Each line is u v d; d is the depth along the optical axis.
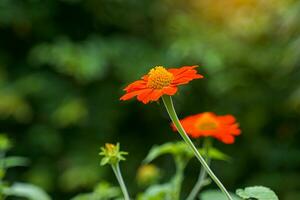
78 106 4.16
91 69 4.00
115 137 4.40
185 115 4.38
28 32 4.51
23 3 4.40
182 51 4.07
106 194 2.05
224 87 4.19
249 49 4.39
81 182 3.99
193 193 1.72
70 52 4.01
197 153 1.19
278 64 4.23
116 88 4.36
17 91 4.24
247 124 4.30
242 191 1.25
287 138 4.34
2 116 4.24
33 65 4.43
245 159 4.27
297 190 3.99
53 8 4.49
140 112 4.48
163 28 4.57
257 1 4.50
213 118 1.70
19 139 4.37
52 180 4.18
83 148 4.23
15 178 4.21
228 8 4.57
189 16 4.59
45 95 4.32
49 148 4.26
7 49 4.55
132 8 4.58
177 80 1.26
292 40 4.12
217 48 4.23
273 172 4.19
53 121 4.26
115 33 4.62
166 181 4.14
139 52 4.29
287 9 4.12
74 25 4.61
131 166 4.30
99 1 4.51
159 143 4.46
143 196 1.98
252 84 4.35
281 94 4.28
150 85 1.26
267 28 4.45
